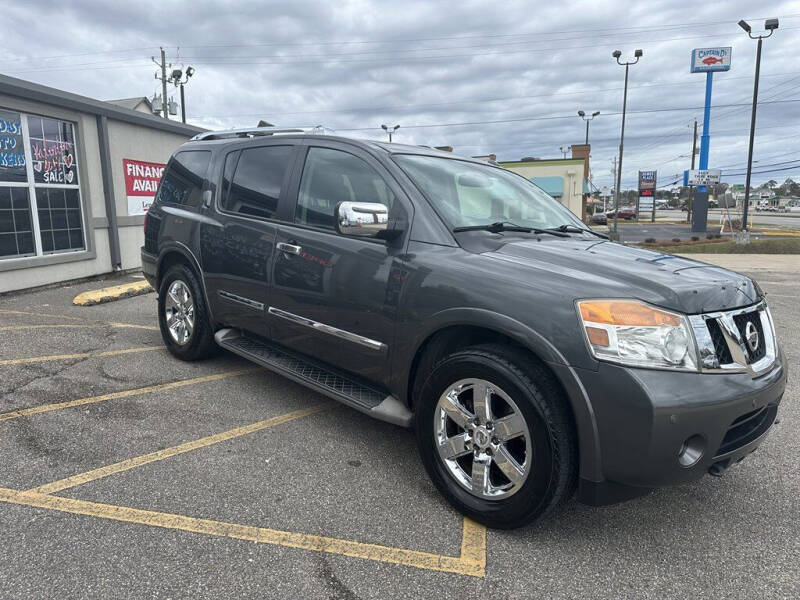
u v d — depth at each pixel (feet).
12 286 25.70
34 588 6.96
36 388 13.62
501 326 8.30
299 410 13.08
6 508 8.63
